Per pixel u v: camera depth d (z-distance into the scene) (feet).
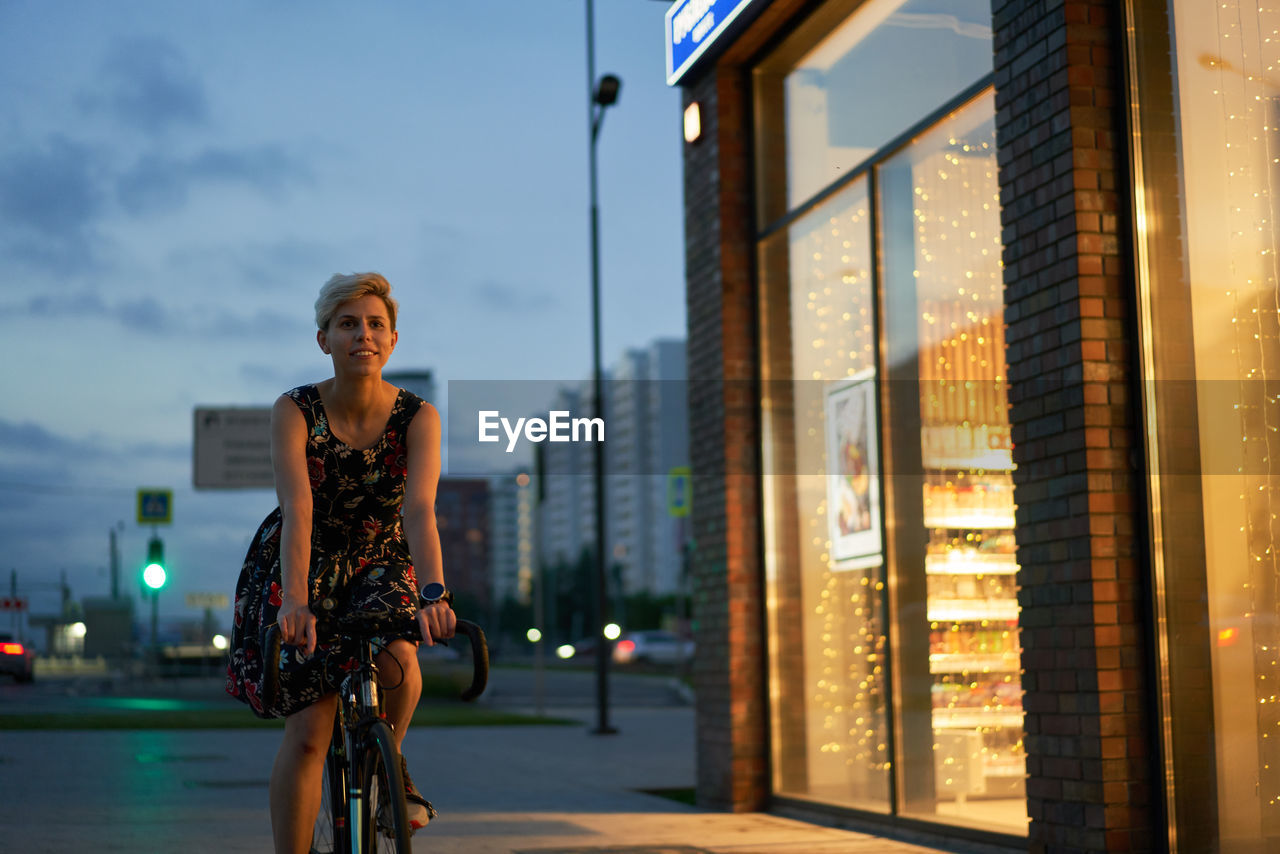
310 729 11.91
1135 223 17.62
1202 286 16.70
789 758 27.35
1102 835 16.81
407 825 10.12
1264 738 15.34
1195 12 16.99
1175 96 17.24
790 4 26.27
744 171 29.50
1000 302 20.45
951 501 21.80
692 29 29.48
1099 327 17.53
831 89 26.35
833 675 25.88
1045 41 18.52
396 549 12.44
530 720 67.26
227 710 69.36
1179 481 16.93
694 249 30.60
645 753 46.03
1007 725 20.08
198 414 108.47
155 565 98.53
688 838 23.22
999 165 19.56
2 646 106.93
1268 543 15.37
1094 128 17.89
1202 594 16.46
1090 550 17.16
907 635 23.27
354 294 11.86
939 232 22.38
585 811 27.68
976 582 20.95
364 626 11.42
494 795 31.04
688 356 30.73
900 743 23.36
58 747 41.73
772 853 21.34
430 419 12.24
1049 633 18.01
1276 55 15.84
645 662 185.06
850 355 25.52
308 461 11.80
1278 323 15.48
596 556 60.85
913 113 23.26
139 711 66.08
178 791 29.50
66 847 20.90
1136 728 17.04
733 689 27.99
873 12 24.77
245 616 12.17
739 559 28.40
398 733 11.79
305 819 11.89
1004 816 20.07
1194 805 16.46
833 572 26.07
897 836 23.09
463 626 11.16
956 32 21.90
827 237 26.48
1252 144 15.98
